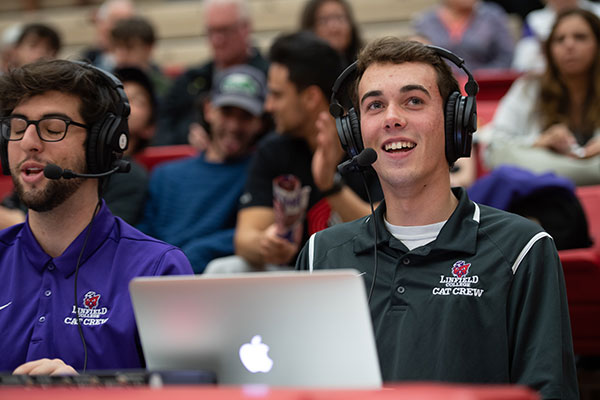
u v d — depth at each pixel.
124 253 3.44
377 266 3.26
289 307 2.42
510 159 6.25
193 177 6.25
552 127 6.71
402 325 3.09
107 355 3.22
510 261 3.10
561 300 3.08
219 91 6.36
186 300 2.51
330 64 5.49
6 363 3.30
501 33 10.09
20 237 3.54
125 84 6.38
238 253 5.43
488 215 3.28
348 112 3.39
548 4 9.64
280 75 5.46
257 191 5.53
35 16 14.72
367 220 3.43
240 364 2.52
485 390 1.72
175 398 1.73
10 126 3.37
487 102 8.27
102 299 3.33
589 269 4.73
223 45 8.65
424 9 12.64
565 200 4.97
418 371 3.01
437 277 3.14
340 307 2.38
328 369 2.43
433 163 3.23
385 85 3.24
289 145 5.55
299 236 5.00
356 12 12.84
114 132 3.39
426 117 3.21
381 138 3.22
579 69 6.59
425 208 3.26
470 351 3.01
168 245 3.49
